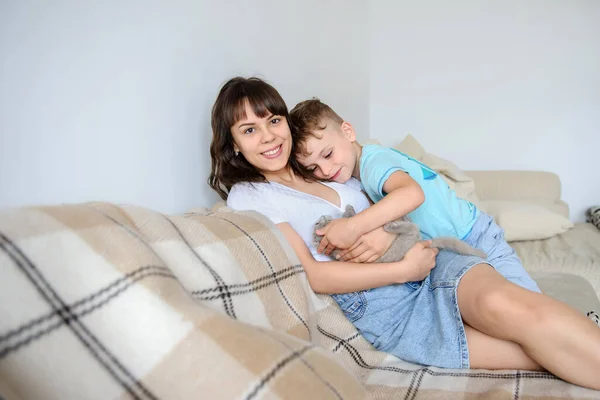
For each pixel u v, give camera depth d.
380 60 2.94
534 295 0.84
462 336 0.91
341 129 1.23
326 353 0.64
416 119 2.93
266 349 0.57
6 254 0.51
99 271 0.56
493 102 2.79
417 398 0.80
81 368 0.51
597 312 1.24
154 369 0.53
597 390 0.78
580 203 2.74
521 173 2.61
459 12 2.77
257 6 1.53
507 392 0.77
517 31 2.69
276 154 1.10
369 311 1.05
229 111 1.07
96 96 0.93
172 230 0.76
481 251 1.10
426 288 1.04
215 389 0.52
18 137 0.79
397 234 1.04
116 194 0.99
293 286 0.91
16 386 0.47
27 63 0.80
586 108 2.65
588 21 2.58
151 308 0.55
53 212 0.60
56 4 0.85
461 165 2.89
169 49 1.12
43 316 0.50
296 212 1.10
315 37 2.04
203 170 1.27
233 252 0.83
